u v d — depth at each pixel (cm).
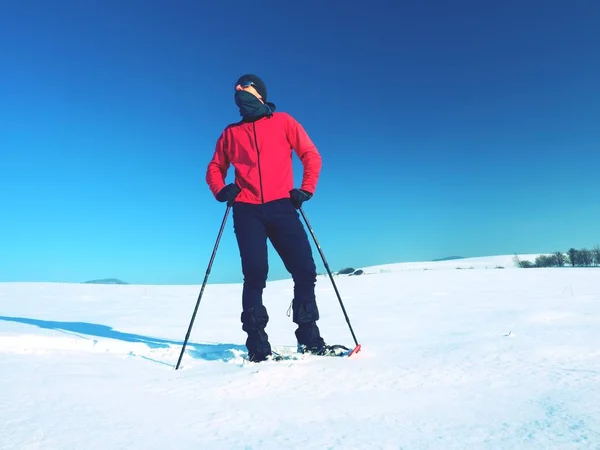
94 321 486
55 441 117
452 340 292
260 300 262
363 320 441
